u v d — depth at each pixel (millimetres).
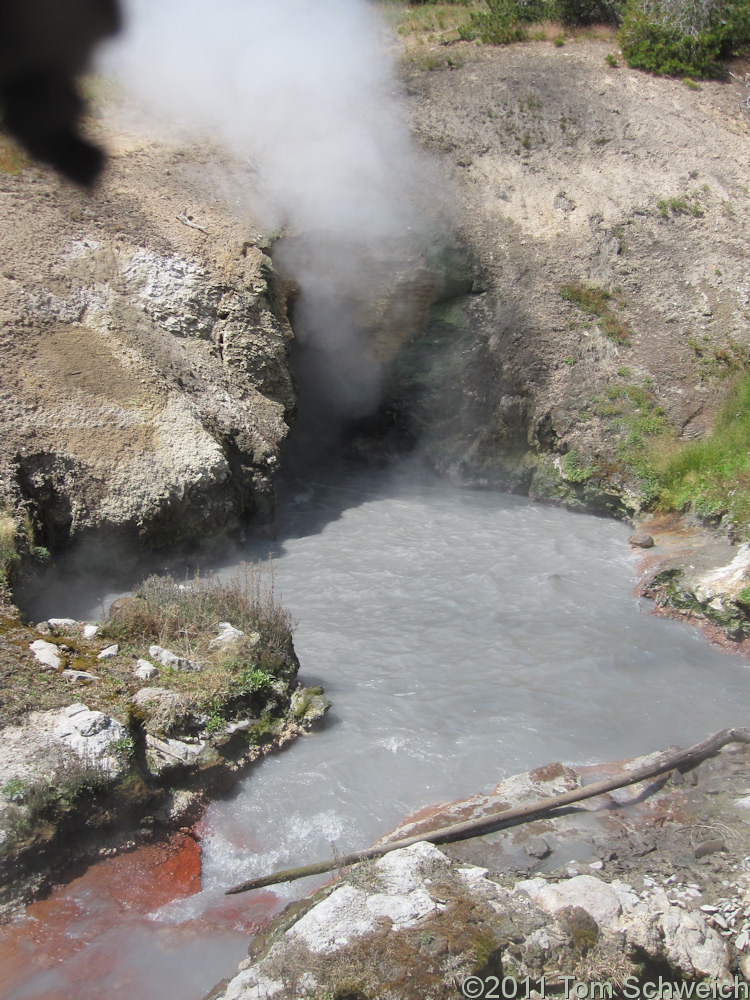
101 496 10305
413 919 5062
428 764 7164
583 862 5902
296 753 7250
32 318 11188
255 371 12812
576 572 11328
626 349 14289
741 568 10102
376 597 10453
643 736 7750
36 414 10344
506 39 19016
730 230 15625
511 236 15039
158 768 6492
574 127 16766
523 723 7816
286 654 8023
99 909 5656
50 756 6121
